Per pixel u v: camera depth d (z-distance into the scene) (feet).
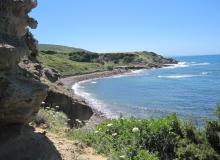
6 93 21.88
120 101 175.11
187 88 240.12
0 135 24.04
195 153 39.09
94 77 338.34
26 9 26.84
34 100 23.36
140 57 543.39
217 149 43.16
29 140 24.67
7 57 21.63
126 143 35.37
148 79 323.98
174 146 39.06
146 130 38.34
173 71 442.91
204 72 409.49
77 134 35.81
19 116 23.50
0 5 24.61
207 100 176.04
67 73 319.68
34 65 61.05
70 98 56.95
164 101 176.04
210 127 44.52
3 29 24.23
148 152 34.60
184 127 43.21
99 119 98.02
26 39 56.90
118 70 424.46
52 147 27.20
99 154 31.78
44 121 37.35
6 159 22.81
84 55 467.93
